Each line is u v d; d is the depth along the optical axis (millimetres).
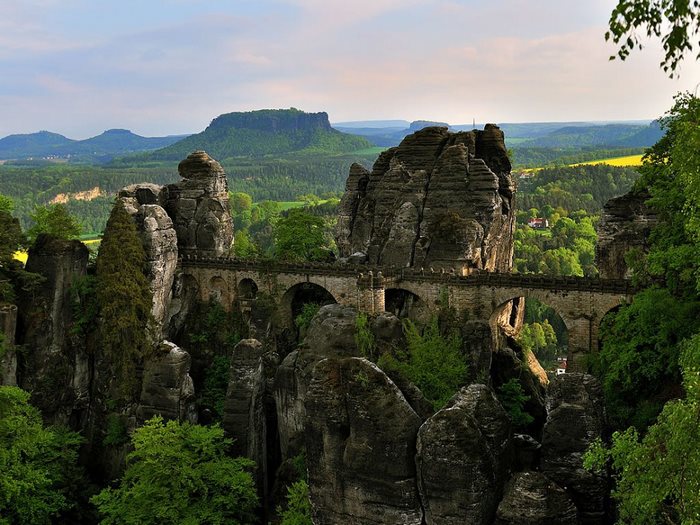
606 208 66750
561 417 36750
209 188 86250
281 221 89500
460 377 56500
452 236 71625
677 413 22109
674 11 16141
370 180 89438
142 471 53781
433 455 34781
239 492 52469
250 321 76312
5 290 69500
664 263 43781
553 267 146250
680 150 31703
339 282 72875
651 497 22672
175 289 80938
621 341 47594
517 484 34688
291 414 65188
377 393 37500
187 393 69062
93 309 73312
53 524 60844
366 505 37531
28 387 70875
